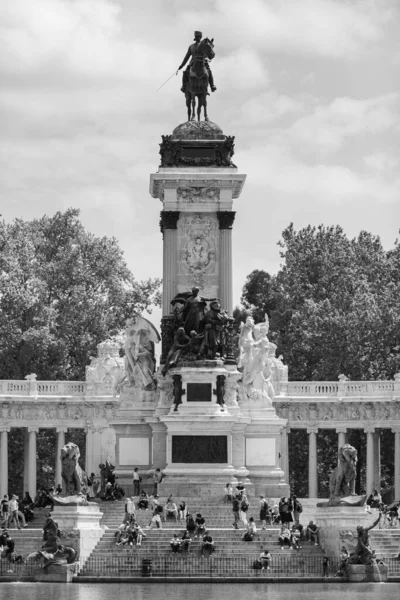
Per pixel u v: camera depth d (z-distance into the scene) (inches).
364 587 4623.5
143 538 5211.6
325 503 5172.2
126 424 6294.3
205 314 6195.9
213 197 6358.3
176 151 6382.9
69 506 5073.8
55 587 4562.0
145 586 4626.0
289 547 5137.8
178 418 6072.8
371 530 5334.6
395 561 5044.3
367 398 7239.2
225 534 5280.5
